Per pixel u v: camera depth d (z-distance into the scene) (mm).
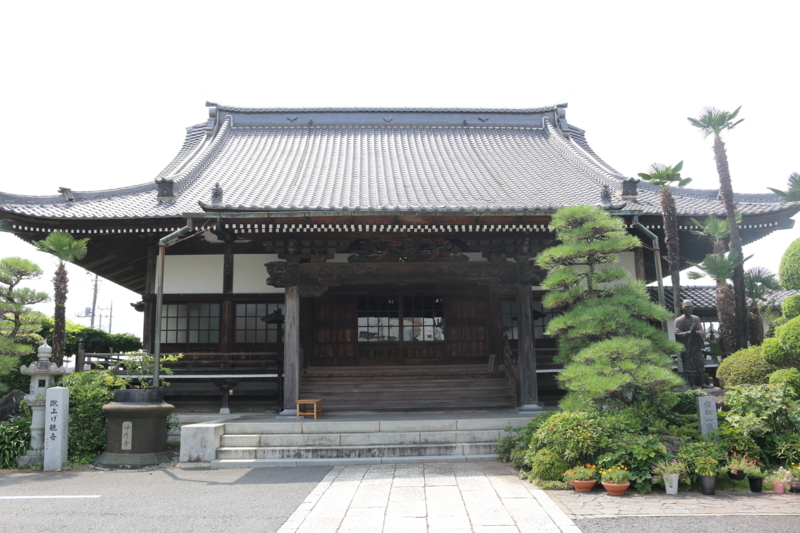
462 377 16188
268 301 16312
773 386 9500
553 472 8430
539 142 23859
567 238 10469
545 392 16266
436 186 17594
